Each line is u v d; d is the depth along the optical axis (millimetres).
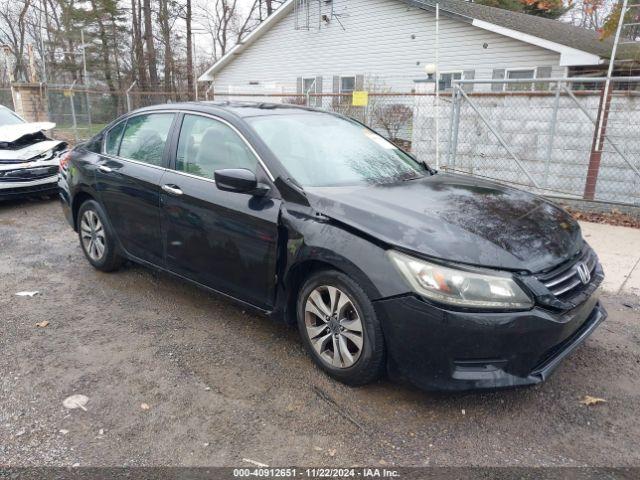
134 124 4680
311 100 16438
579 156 9078
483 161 10000
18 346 3707
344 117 4629
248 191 3383
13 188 8008
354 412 2938
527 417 2908
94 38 34812
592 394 3127
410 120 13180
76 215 5320
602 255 5809
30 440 2719
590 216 7430
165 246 4199
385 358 2953
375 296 2840
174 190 3969
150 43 34469
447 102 10172
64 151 8805
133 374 3340
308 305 3285
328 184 3512
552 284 2805
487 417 2902
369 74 19031
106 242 4883
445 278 2676
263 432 2779
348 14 19109
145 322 4090
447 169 9531
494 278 2668
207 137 3951
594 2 12484
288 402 3031
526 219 3199
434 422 2857
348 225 3012
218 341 3775
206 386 3203
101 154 4910
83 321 4113
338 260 2982
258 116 3939
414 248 2771
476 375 2723
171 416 2914
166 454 2617
